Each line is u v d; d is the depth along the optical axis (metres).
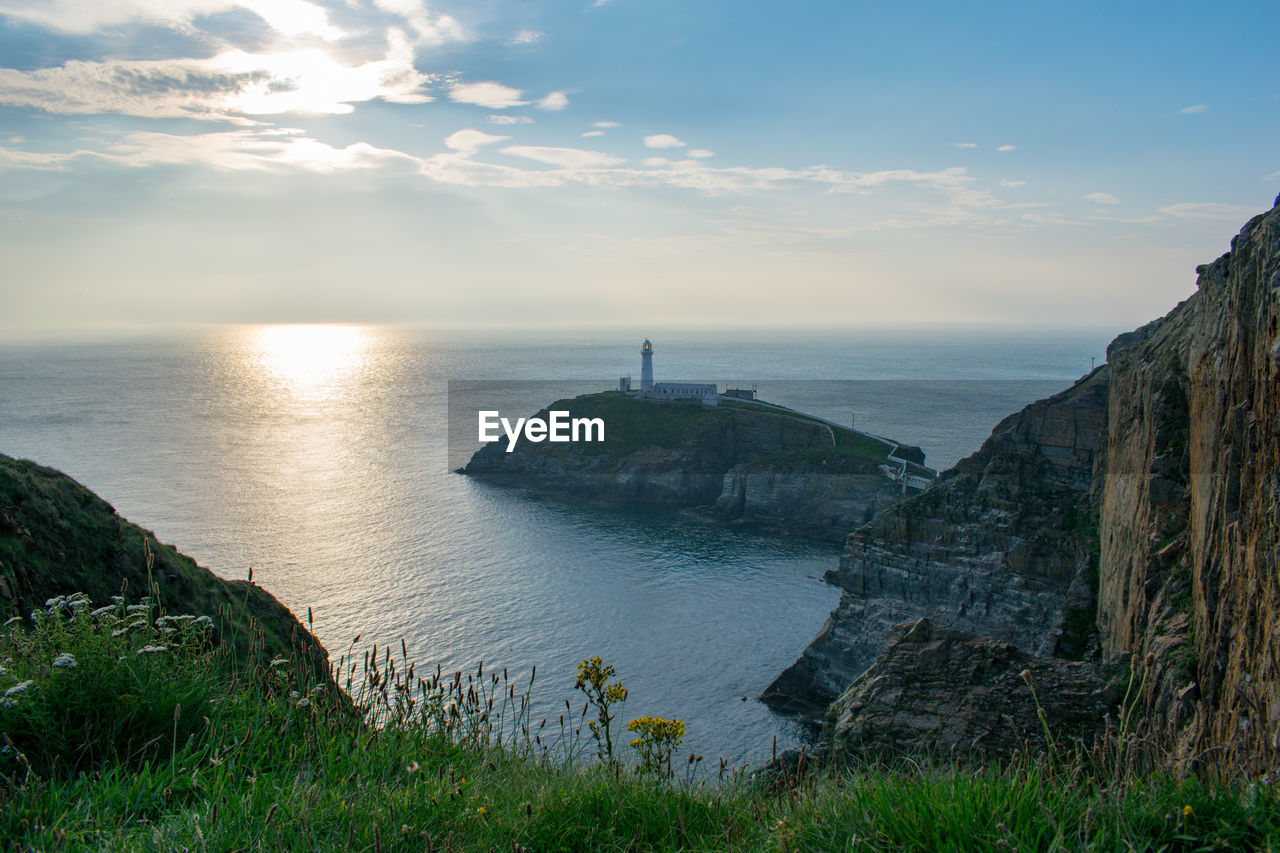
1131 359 56.22
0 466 24.03
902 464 156.50
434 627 90.12
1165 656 23.48
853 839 6.48
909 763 8.93
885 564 86.44
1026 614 76.69
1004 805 6.60
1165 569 31.55
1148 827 6.40
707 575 115.44
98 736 7.89
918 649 28.56
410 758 8.30
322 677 10.78
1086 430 80.88
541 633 89.25
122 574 24.80
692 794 8.48
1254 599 16.73
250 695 9.38
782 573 116.88
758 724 71.12
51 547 23.22
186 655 9.61
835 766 8.95
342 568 110.75
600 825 7.55
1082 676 25.52
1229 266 29.66
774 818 7.65
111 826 6.46
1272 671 13.62
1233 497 21.05
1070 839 6.26
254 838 6.33
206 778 7.38
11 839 6.11
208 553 115.56
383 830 6.54
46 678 8.11
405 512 149.50
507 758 9.30
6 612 16.59
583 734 31.23
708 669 81.88
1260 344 19.44
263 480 170.62
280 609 30.98
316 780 7.48
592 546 132.12
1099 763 7.91
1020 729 22.34
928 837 6.40
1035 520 79.00
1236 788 6.76
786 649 87.44
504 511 156.50
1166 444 36.16
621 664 81.94
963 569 80.94
